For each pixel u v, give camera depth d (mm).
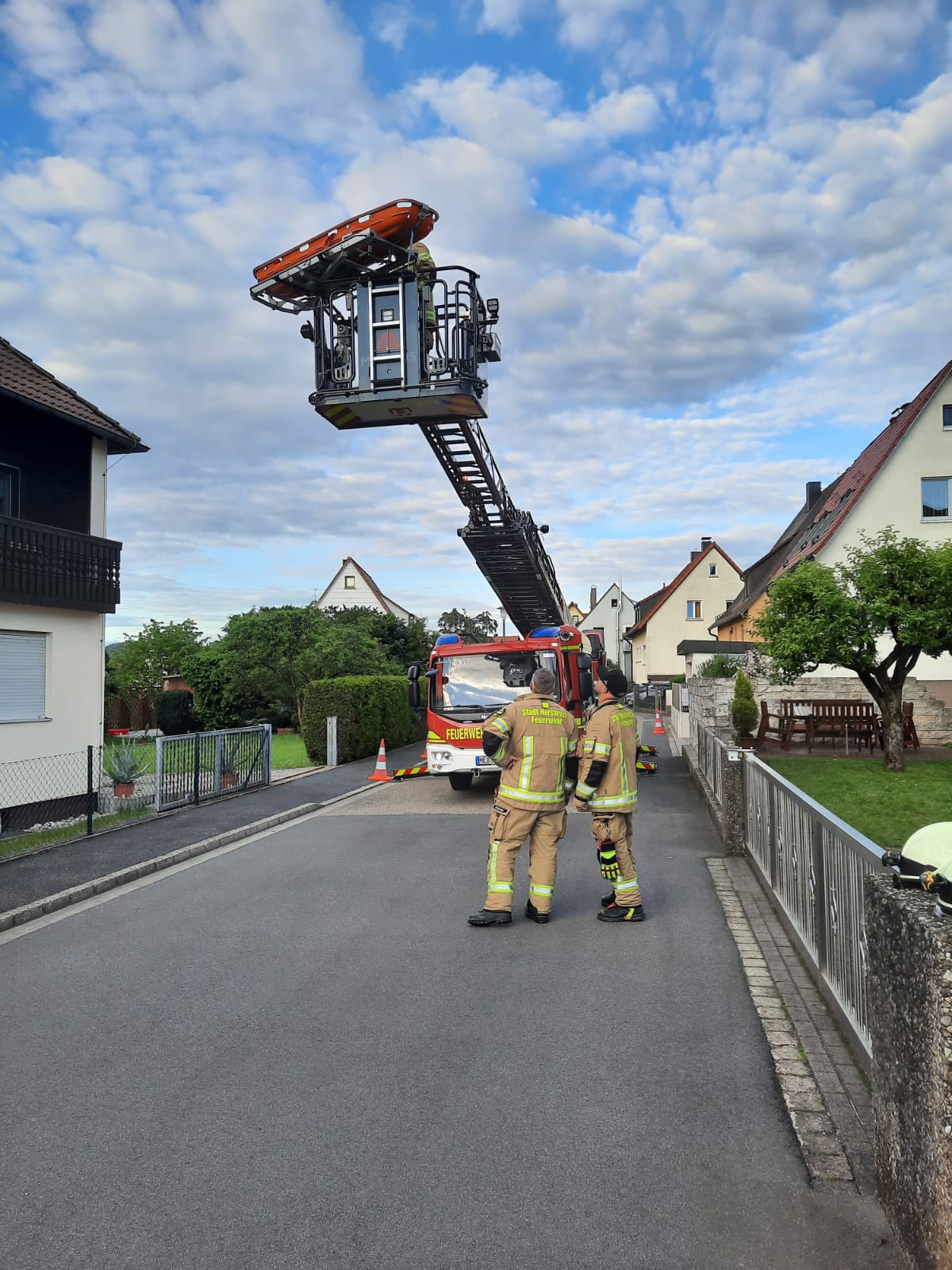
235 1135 3693
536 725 6992
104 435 16250
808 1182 3264
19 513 15312
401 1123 3764
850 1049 4398
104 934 6953
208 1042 4699
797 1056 4363
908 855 3133
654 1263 2822
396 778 16062
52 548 14930
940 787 14555
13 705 14547
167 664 39625
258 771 16094
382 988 5488
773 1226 3000
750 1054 4406
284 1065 4383
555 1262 2834
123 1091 4129
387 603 71062
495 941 6465
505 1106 3896
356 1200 3199
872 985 3125
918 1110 2672
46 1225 3090
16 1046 4699
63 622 15492
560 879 8633
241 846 10789
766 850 7625
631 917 6949
